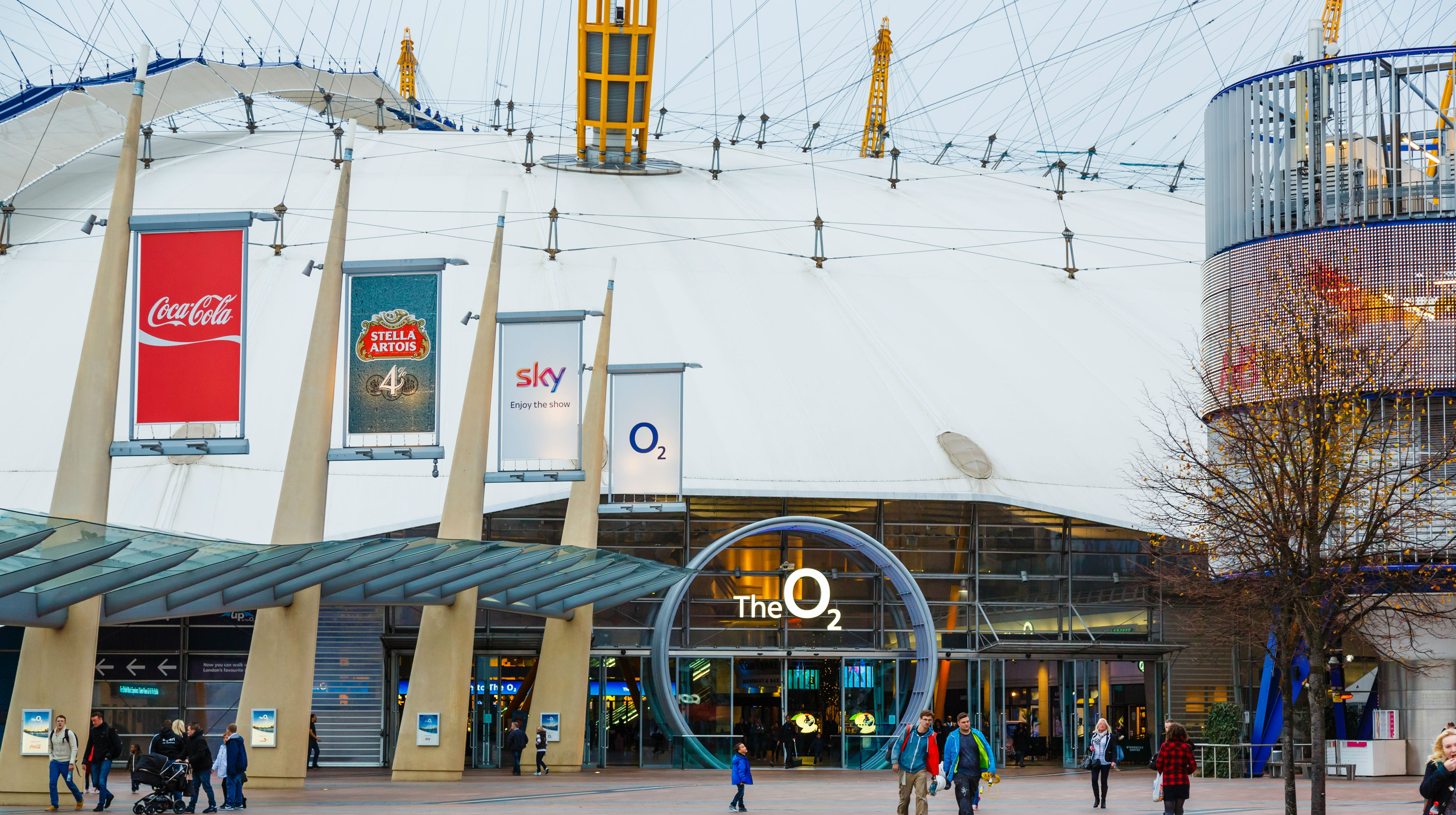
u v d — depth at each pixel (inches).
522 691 1679.4
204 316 972.6
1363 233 1321.4
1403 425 1255.5
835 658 1699.1
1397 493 1158.3
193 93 2554.1
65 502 1007.6
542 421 1263.5
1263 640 1344.7
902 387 1835.6
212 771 1009.5
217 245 976.3
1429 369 1264.8
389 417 1115.9
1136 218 2566.4
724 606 1699.1
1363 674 1664.6
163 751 979.3
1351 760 1561.3
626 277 2003.0
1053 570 1737.2
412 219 2126.0
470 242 2058.3
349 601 1295.5
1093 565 1745.8
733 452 1674.5
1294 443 949.2
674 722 1630.2
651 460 1413.6
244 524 1507.1
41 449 1573.6
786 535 1715.1
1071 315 2094.0
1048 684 1734.7
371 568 1195.3
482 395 1364.4
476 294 1900.8
